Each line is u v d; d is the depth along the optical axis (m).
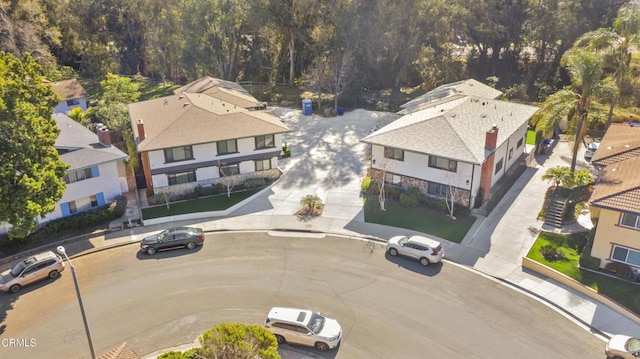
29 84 35.22
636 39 43.59
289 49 79.56
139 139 41.38
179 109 45.34
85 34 90.12
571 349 23.95
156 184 41.72
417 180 39.91
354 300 28.05
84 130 44.97
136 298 28.92
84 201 38.81
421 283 29.47
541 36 72.69
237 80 83.75
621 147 35.25
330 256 32.75
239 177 44.41
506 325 25.72
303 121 62.19
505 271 30.38
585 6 68.50
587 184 38.38
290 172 46.78
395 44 70.69
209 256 33.25
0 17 65.56
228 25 73.12
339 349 24.38
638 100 58.75
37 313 27.88
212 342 20.36
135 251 34.28
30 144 30.73
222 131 42.56
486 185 37.56
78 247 35.00
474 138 38.34
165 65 87.25
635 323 25.55
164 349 24.78
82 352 24.81
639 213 26.98
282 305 27.78
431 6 68.00
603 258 29.56
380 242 34.31
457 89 54.44
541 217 36.41
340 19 65.25
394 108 65.25
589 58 37.69
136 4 85.25
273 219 38.19
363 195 41.50
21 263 30.91
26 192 28.80
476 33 75.62
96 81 90.56
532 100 71.69
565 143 51.81
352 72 68.00
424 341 24.75
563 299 27.59
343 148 52.31
